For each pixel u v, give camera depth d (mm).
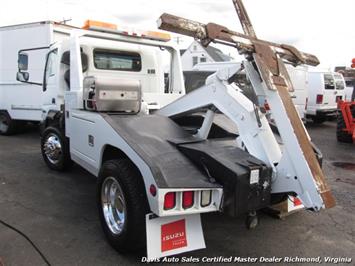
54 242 3451
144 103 4387
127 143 3133
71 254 3238
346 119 9734
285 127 2975
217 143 3410
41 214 4125
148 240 2883
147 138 3281
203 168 2998
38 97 8992
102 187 3484
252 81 3197
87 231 3705
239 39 3223
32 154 7320
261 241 3633
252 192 2924
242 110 3291
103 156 3789
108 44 5461
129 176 3082
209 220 4102
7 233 3607
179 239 3010
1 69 9750
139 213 2992
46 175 5727
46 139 6031
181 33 3004
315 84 13695
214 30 3100
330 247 3553
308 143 2992
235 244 3555
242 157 3082
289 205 4117
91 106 4078
